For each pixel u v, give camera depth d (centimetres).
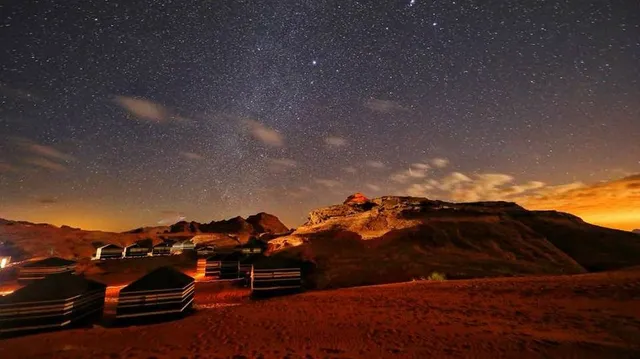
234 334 907
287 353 734
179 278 1221
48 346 834
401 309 1123
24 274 2025
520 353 682
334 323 981
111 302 1602
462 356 681
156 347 809
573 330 818
